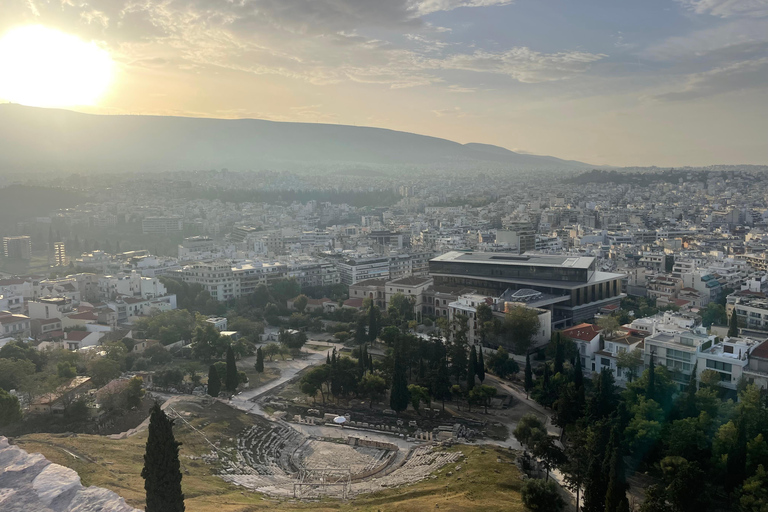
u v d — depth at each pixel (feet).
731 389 634.84
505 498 461.37
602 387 615.16
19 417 588.50
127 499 404.16
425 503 450.71
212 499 448.24
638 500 488.85
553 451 514.68
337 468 557.33
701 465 508.53
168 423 360.69
